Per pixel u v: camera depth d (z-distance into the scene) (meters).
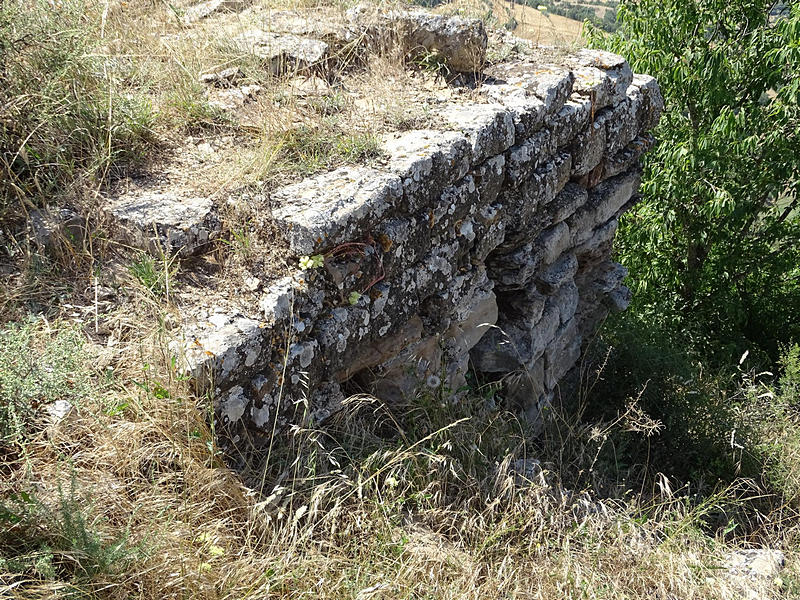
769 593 2.82
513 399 4.04
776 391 5.43
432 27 3.68
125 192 2.68
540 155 3.52
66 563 1.81
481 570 2.50
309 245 2.43
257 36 3.76
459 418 3.21
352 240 2.59
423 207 2.91
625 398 4.38
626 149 4.49
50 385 1.99
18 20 2.88
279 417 2.42
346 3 4.20
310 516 2.24
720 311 9.23
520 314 3.92
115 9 3.75
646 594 2.63
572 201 3.94
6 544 1.76
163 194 2.67
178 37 3.74
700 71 7.83
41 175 2.62
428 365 3.32
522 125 3.38
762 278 9.45
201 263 2.51
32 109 2.73
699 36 8.10
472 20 3.66
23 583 1.74
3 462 1.90
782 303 9.21
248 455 2.34
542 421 4.06
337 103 3.33
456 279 3.24
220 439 2.21
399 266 2.81
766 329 9.18
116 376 2.15
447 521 2.61
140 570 1.86
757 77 8.15
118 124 2.88
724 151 7.83
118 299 2.38
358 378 3.09
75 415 2.05
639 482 3.88
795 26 7.16
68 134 2.76
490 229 3.36
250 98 3.37
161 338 2.14
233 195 2.64
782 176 8.19
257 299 2.39
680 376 4.57
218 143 3.07
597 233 4.48
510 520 2.69
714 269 9.21
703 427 4.32
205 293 2.39
